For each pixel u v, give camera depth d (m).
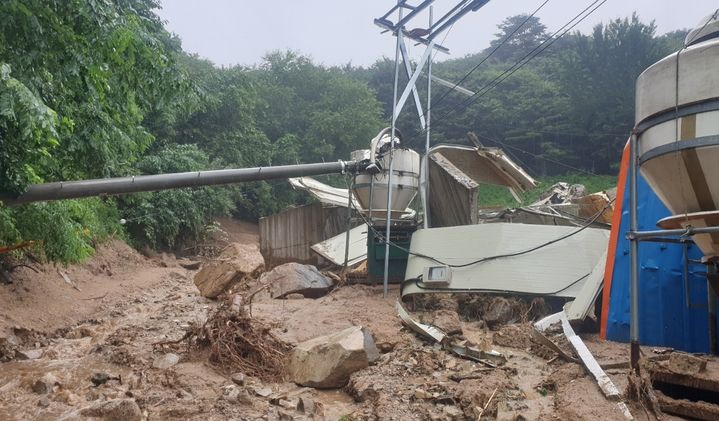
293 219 27.94
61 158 13.05
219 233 39.56
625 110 46.84
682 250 10.53
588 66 49.94
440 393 8.05
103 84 11.84
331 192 26.73
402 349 10.27
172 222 31.67
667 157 7.98
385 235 17.66
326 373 8.99
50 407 7.90
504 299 12.94
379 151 18.39
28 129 8.38
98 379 9.07
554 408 7.36
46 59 10.26
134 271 24.42
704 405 6.45
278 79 58.59
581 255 13.48
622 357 9.23
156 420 7.39
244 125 43.25
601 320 11.04
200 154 33.78
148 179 13.31
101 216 26.55
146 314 15.17
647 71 8.39
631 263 8.21
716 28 8.35
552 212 19.31
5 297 13.84
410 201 18.62
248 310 12.56
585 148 50.56
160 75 11.86
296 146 48.62
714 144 7.47
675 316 10.40
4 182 10.59
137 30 11.48
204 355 10.06
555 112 50.78
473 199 16.56
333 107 55.28
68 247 15.63
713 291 9.82
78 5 10.10
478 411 7.34
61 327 13.70
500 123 53.00
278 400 8.17
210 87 41.25
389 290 16.38
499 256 13.55
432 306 13.76
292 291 15.94
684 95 7.75
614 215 11.32
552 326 11.28
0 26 9.33
